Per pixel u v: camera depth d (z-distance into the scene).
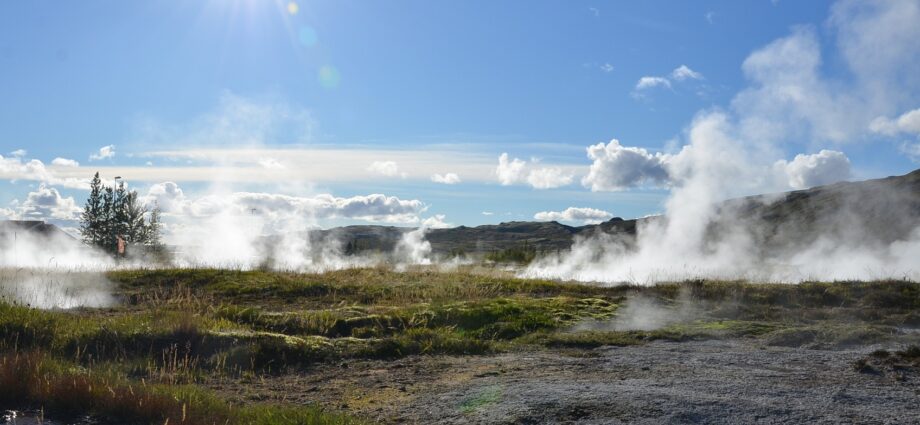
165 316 14.20
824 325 15.23
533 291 22.19
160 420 7.75
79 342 12.08
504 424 7.64
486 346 13.36
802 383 9.44
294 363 11.97
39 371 9.20
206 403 8.44
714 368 10.83
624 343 13.68
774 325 15.52
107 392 8.45
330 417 7.82
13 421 7.66
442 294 20.48
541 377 10.12
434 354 12.85
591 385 9.25
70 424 7.68
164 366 10.84
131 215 59.31
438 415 8.14
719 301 19.47
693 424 7.46
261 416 7.87
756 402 8.20
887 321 16.16
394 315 16.12
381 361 12.23
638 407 8.01
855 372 10.32
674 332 14.66
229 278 22.83
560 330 15.49
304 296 20.41
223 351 12.13
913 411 7.87
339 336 14.75
